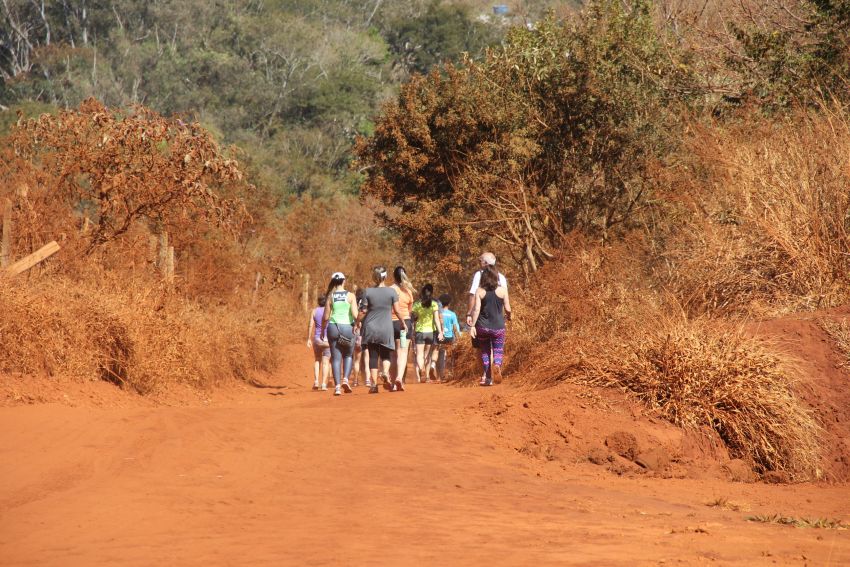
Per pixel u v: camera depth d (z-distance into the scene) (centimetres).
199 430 3650
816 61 7031
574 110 8388
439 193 8912
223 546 2016
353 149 9069
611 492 3045
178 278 7025
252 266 9925
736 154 5438
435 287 12450
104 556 1909
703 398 3859
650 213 8019
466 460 3394
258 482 2850
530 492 2923
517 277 8544
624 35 8406
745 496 3128
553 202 8644
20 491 2633
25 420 3722
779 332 4259
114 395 4856
